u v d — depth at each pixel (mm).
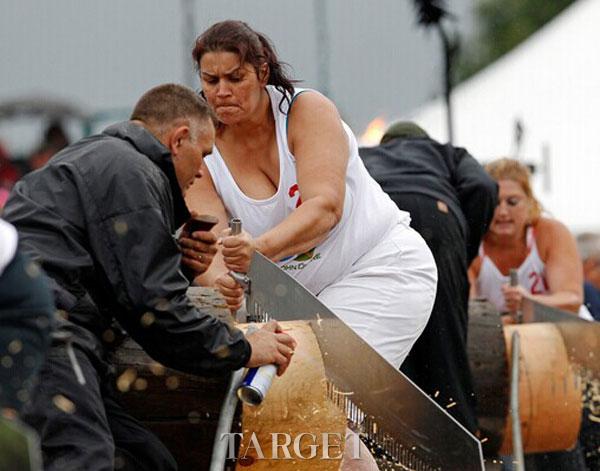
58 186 7551
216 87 9352
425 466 8648
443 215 11703
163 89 8281
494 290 14633
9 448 5820
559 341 12516
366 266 9719
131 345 8820
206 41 9336
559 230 14531
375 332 9586
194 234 8398
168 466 7996
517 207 14352
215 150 9695
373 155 12523
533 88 26719
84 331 7555
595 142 25578
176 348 7609
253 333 8062
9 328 6098
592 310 17344
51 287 7324
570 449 12758
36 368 6199
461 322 11617
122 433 7910
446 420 8570
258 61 9344
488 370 12422
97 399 7414
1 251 6051
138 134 7895
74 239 7457
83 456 7168
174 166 7957
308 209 9109
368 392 8461
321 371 8344
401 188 11867
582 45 26328
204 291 9148
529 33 64312
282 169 9586
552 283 14344
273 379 8242
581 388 12406
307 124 9516
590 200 25344
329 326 8422
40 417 7188
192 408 8852
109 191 7480
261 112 9500
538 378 12336
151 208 7488
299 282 9352
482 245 14586
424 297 9844
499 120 27016
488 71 28094
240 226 8727
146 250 7422
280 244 8930
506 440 12562
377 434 8594
